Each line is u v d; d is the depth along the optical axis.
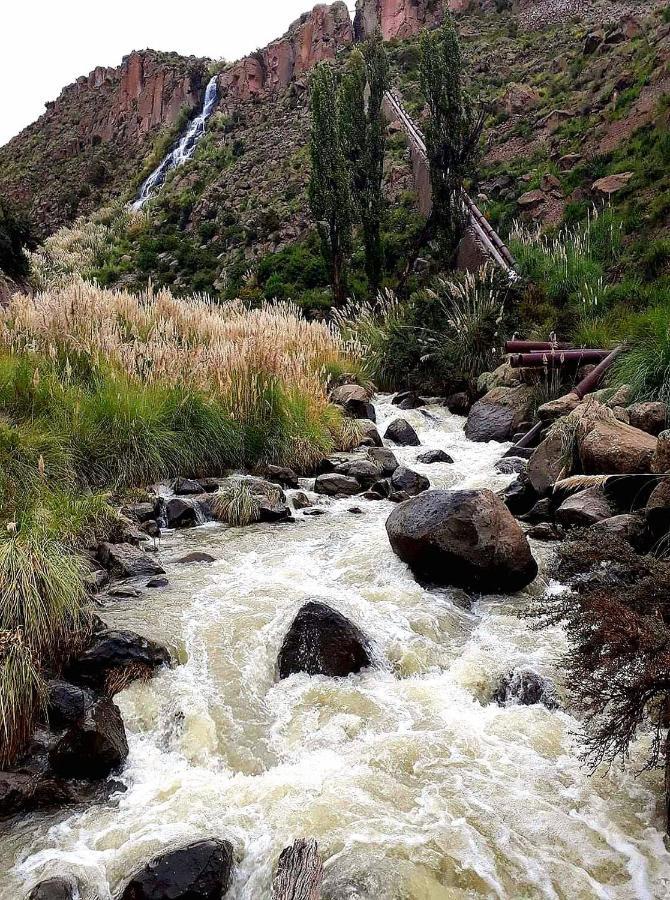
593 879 3.10
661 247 15.41
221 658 4.80
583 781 3.69
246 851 3.25
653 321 10.30
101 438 8.49
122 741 4.00
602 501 7.16
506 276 16.72
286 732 4.20
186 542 7.16
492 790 3.62
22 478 7.07
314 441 10.26
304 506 8.54
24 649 4.14
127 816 3.53
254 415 9.95
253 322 13.02
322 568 6.43
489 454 10.91
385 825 3.37
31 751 3.92
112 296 13.28
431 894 2.96
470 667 4.75
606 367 10.82
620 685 3.42
